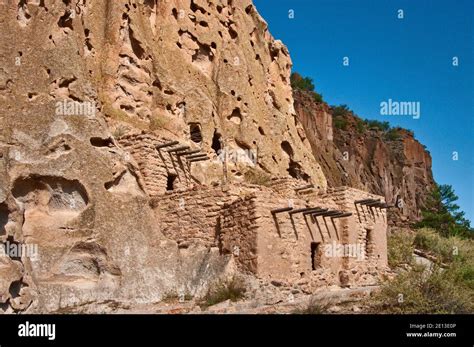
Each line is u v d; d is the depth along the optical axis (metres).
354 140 69.12
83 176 15.37
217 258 16.47
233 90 25.16
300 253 17.12
